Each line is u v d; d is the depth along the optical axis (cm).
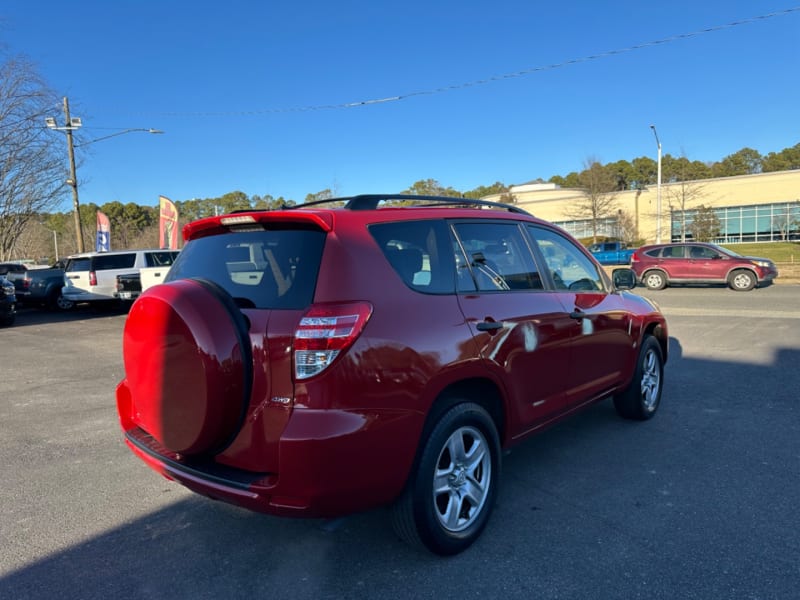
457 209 347
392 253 289
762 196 4797
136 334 286
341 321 251
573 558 295
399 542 316
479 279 331
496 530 326
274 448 252
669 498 362
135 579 287
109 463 450
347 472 249
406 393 266
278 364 253
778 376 668
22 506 373
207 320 258
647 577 276
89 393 684
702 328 1046
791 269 2275
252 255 291
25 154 2327
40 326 1430
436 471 287
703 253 1961
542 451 448
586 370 413
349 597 267
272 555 306
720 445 453
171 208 2184
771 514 337
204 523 346
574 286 425
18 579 288
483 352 308
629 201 5431
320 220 271
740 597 259
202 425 259
